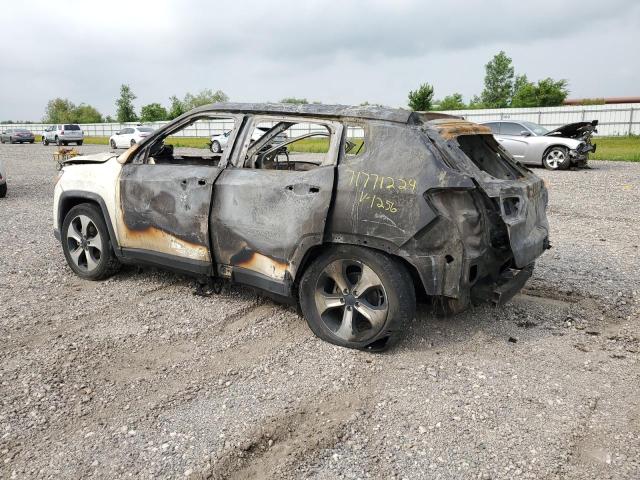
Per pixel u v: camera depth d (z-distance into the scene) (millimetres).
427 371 3670
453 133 3893
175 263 4738
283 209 4055
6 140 46031
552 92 47281
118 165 5113
